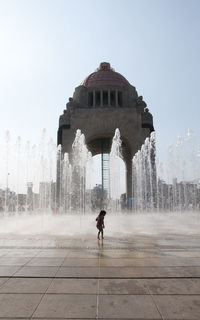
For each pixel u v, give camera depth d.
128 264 7.91
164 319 4.39
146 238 13.50
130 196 58.81
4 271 7.16
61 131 57.66
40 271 7.16
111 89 64.12
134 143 56.75
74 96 65.56
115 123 57.78
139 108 58.91
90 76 69.25
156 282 6.23
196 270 7.21
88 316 4.50
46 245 11.30
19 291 5.66
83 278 6.55
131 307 4.84
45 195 47.00
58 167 54.12
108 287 5.90
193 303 5.02
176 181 45.47
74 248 10.57
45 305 4.94
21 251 9.92
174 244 11.57
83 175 52.38
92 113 58.44
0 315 4.53
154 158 54.56
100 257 8.88
